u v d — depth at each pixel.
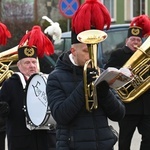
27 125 11.48
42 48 12.78
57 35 14.77
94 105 8.64
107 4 51.22
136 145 17.38
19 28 47.78
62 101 8.78
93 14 8.97
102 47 20.53
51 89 8.97
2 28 14.81
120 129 14.28
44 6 52.84
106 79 8.49
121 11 50.91
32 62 12.03
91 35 8.65
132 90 13.60
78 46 8.84
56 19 52.88
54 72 9.07
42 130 11.70
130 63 13.45
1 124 13.53
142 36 14.59
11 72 14.81
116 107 8.85
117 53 14.52
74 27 8.93
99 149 8.79
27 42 12.57
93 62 8.65
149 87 13.48
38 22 49.19
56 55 21.42
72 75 9.01
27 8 49.22
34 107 11.32
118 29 20.94
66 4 23.50
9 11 48.72
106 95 8.67
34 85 11.30
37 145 11.70
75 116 8.80
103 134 8.84
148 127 13.95
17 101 11.73
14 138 11.73
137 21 14.47
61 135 8.90
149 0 50.56
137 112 13.91
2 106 11.49
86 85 8.59
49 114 11.03
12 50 15.00
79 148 8.77
